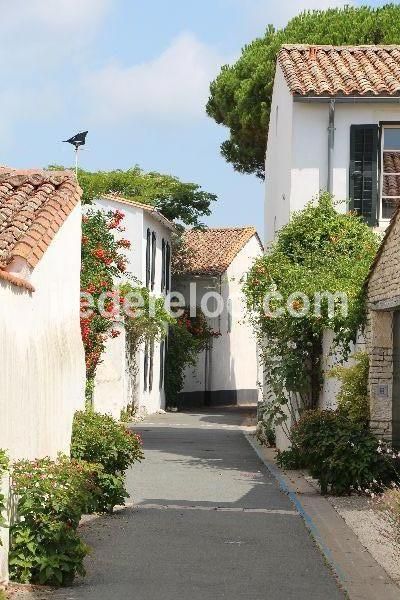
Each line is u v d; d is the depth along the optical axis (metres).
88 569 10.60
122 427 14.85
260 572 10.55
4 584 9.51
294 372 21.25
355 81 22.45
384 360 16.77
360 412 16.92
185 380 48.03
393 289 15.15
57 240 13.13
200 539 12.41
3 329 9.55
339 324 19.17
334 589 9.80
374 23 36.62
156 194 48.25
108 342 33.06
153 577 10.24
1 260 10.85
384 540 12.07
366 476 15.95
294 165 22.28
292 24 39.09
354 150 22.03
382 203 22.12
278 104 26.39
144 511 14.62
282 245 22.16
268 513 14.56
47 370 12.31
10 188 14.54
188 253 49.09
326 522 13.58
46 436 12.22
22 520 10.12
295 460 20.53
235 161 42.69
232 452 24.59
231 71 41.12
